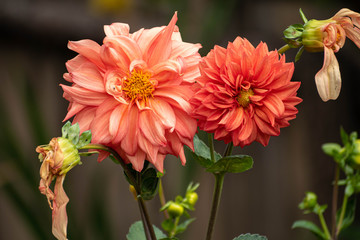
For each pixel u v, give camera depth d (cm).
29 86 116
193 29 113
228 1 113
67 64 70
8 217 142
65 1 148
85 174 143
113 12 148
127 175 72
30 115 113
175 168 143
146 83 69
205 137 92
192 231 153
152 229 74
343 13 72
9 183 109
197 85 69
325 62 70
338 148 90
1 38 146
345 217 91
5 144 111
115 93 68
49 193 68
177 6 113
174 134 69
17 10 143
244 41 68
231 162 71
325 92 70
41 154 68
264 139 68
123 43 69
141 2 148
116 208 146
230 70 67
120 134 68
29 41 147
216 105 66
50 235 109
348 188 90
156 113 68
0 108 114
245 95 67
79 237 110
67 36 147
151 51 70
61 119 151
